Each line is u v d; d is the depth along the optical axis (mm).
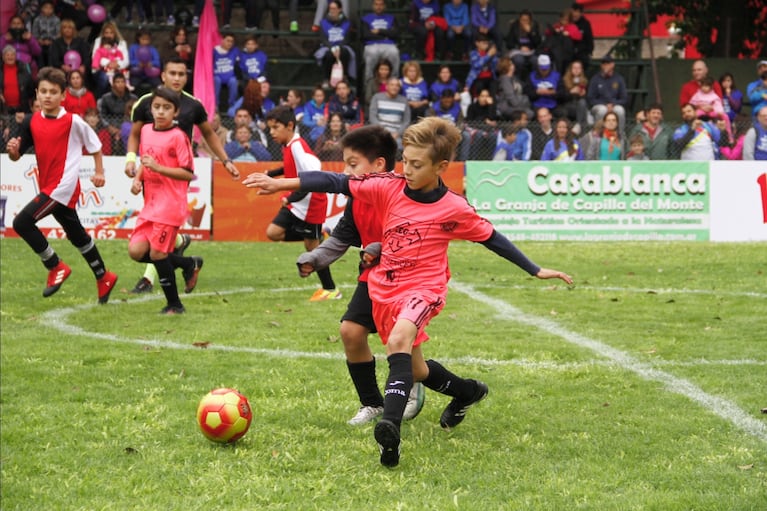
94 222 25203
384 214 8102
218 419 8156
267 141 27141
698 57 44344
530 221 26344
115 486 7332
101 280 15922
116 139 25938
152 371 11000
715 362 11547
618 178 26359
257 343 12688
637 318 14719
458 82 33594
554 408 9500
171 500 7043
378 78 30328
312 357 11797
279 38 36875
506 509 6797
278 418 9086
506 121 29484
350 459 7930
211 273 19859
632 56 38719
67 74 28172
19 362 11383
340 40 32594
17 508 6922
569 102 31250
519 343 12703
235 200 25609
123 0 33812
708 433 8625
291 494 7121
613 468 7684
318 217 16859
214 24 31422
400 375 7562
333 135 26578
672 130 27984
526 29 32969
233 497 7074
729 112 32031
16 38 28781
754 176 26531
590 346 12523
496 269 20938
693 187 26453
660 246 25125
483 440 8484
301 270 8320
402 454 8055
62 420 9039
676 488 7234
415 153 7688
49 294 15773
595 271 20500
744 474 7504
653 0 42594
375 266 8281
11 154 15234
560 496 7039
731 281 18922
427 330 13656
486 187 26281
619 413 9320
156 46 35156
